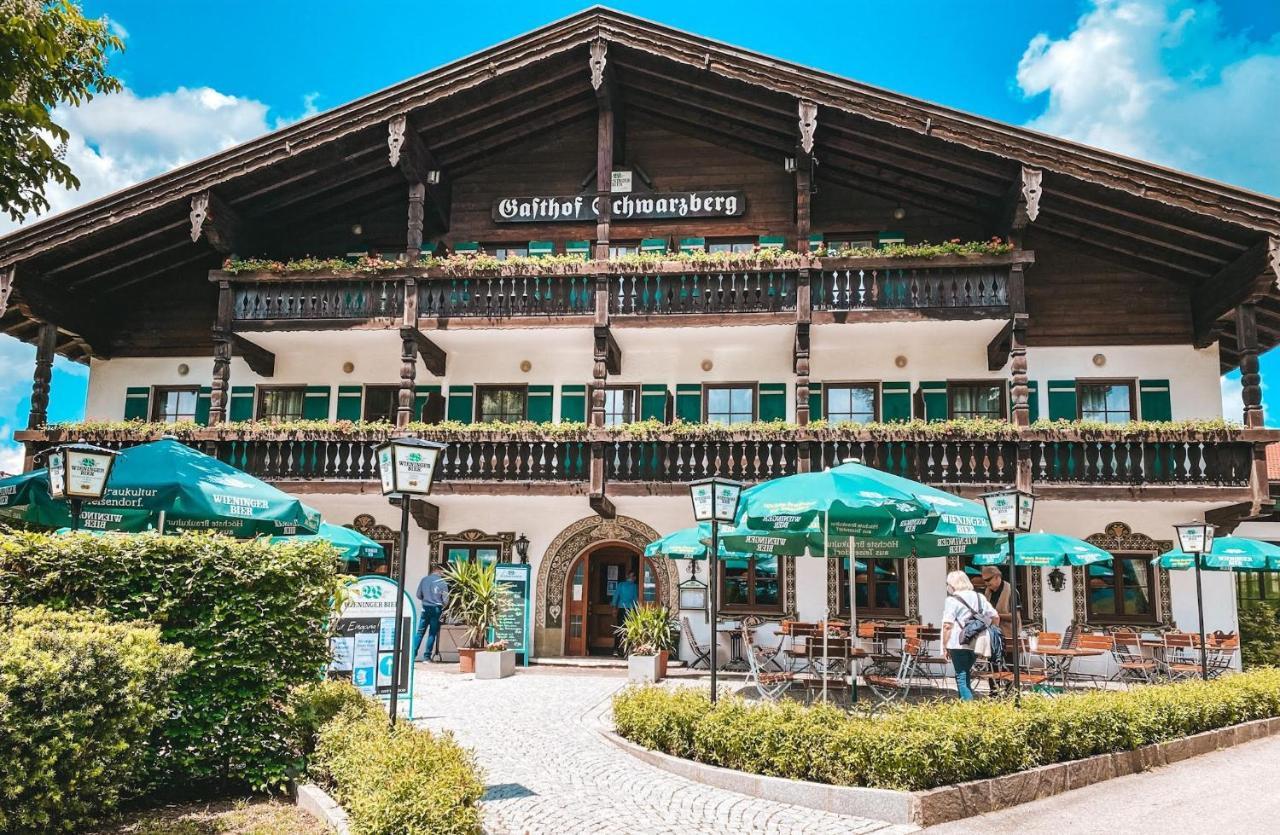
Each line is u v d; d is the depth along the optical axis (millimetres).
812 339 18312
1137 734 9180
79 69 8352
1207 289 17500
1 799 5344
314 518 11039
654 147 19750
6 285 17797
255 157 18031
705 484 9336
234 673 7371
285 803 6980
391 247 20047
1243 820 7164
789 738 7828
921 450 16578
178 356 20094
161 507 8945
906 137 17141
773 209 19172
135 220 18297
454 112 18516
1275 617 19359
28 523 10742
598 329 17484
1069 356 18109
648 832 6645
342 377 19688
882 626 15578
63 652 5703
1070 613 17297
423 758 6211
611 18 17875
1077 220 17453
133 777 6375
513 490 17297
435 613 17891
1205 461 16141
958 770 7465
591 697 13227
